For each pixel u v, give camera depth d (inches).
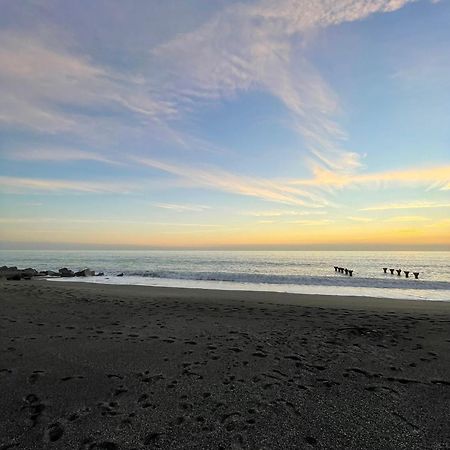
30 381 181.5
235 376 191.5
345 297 594.2
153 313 388.2
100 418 143.0
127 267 1978.3
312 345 255.8
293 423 139.1
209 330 303.1
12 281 916.6
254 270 1748.3
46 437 128.5
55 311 392.2
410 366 209.6
